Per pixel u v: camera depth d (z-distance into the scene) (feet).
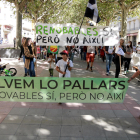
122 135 12.34
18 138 11.84
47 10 76.59
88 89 14.47
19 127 13.16
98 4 55.83
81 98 14.62
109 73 31.81
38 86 14.42
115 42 18.54
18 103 17.60
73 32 18.29
